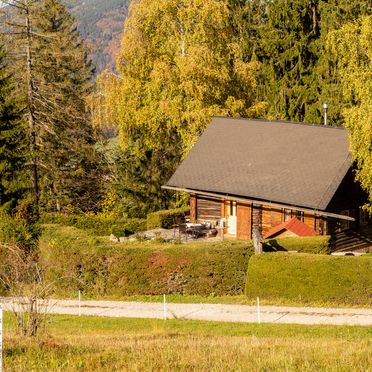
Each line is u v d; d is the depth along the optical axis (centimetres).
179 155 7125
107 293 4719
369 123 4181
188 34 6644
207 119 6475
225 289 4572
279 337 3206
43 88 6694
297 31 9206
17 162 6562
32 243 5088
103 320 3925
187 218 6225
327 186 5162
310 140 5719
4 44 6506
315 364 2302
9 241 5034
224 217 5834
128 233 6028
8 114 6444
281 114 8919
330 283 4278
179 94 6562
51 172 7231
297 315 3991
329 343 2862
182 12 6544
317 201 5078
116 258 4709
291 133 5903
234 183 5628
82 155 7750
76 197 7819
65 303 4509
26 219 5372
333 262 4278
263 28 9531
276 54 9200
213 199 5906
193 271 4603
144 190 7162
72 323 3822
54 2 8838
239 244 4588
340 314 3994
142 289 4669
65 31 9088
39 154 6862
